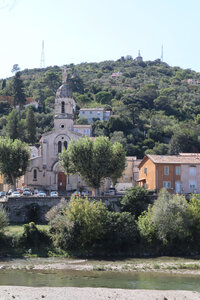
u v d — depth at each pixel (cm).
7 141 8438
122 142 13738
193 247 6088
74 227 5928
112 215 6219
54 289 3956
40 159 9238
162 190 6750
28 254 5731
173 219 6062
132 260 5572
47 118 16850
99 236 5981
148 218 6212
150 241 6028
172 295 3838
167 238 6069
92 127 15625
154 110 18788
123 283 4306
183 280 4491
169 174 7762
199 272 4900
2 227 5938
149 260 5584
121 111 17375
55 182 9181
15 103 16688
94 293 3847
